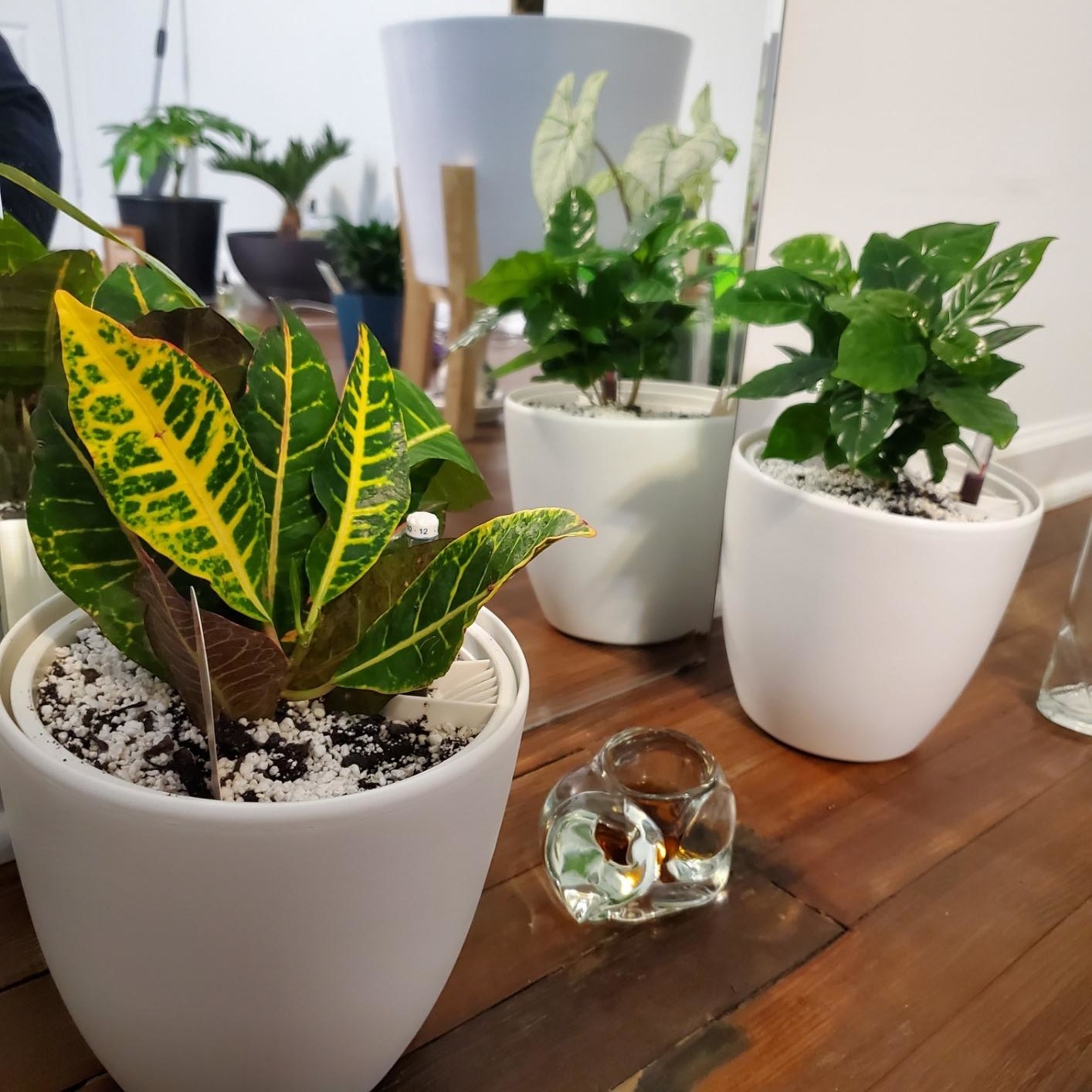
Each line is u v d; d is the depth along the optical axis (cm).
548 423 97
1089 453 173
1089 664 99
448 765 38
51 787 35
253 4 155
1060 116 132
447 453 50
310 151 159
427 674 42
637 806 67
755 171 94
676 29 102
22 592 64
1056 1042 59
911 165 115
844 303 73
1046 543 152
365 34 145
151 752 40
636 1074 55
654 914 67
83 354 31
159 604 35
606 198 113
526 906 67
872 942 66
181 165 156
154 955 37
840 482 85
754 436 94
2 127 68
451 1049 55
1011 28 118
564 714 92
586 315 101
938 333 75
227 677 39
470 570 42
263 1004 39
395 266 145
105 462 33
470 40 118
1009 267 78
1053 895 72
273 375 42
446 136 127
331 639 43
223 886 35
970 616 78
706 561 105
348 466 42
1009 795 85
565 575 103
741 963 63
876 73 105
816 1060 56
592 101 110
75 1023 50
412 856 38
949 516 79
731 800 69
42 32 135
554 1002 59
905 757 90
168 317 38
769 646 84
